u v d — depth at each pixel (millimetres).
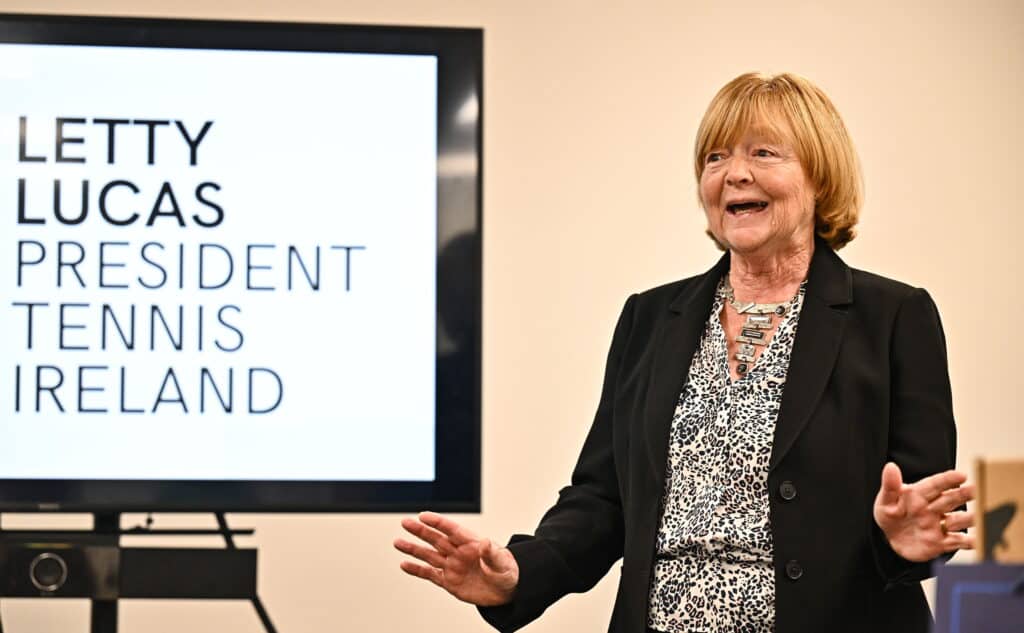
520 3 4355
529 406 4293
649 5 4383
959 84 4422
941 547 1796
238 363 3367
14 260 3354
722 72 4387
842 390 2004
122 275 3357
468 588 2129
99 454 3344
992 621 1255
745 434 1998
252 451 3363
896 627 1974
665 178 4359
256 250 3377
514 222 4324
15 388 3342
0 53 3357
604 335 4320
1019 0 4418
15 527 4137
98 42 3365
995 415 4398
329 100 3395
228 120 3379
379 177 3396
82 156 3363
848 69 4410
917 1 4418
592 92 4359
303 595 4195
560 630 4227
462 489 3381
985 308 4402
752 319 2096
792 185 2062
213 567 3186
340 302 3389
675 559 2021
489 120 4336
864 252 4402
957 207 4406
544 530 2248
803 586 1928
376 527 4219
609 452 2285
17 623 4113
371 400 3381
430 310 3395
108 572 3164
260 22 3375
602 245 4340
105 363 3352
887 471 1786
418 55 3404
